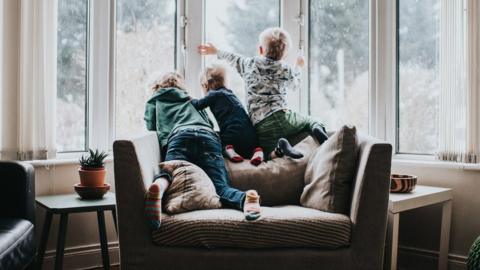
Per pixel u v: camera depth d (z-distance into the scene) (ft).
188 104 8.90
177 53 10.42
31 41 8.49
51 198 8.27
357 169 6.96
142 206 6.48
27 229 6.45
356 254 6.55
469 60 8.57
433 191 8.36
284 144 8.29
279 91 9.32
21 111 8.39
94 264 9.33
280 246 6.47
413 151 9.89
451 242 9.04
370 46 10.20
